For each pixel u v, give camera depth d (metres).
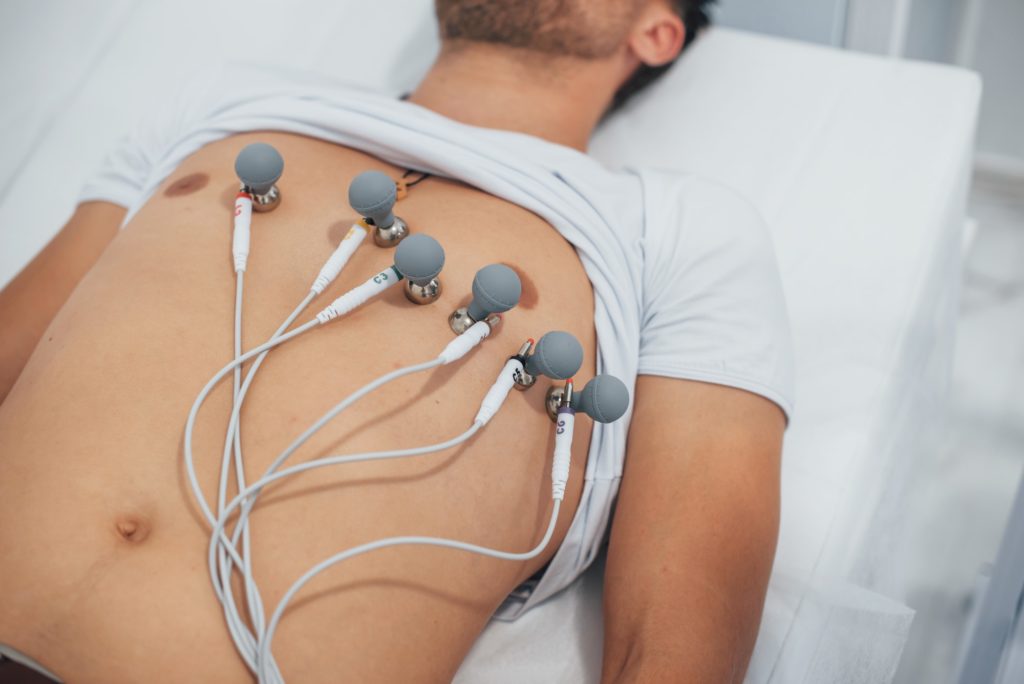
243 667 0.74
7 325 1.06
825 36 1.70
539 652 0.98
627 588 0.89
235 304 0.88
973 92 1.41
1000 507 1.64
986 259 1.93
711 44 1.49
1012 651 0.98
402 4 1.59
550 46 1.20
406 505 0.81
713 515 0.90
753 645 0.89
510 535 0.87
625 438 0.98
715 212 1.07
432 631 0.81
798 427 1.15
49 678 0.74
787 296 1.25
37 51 1.57
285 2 1.60
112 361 0.85
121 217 1.19
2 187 1.45
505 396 0.85
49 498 0.78
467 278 0.93
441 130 1.02
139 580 0.75
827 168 1.35
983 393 1.78
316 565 0.76
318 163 1.02
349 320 0.88
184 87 1.26
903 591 1.30
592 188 1.05
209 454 0.80
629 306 1.00
